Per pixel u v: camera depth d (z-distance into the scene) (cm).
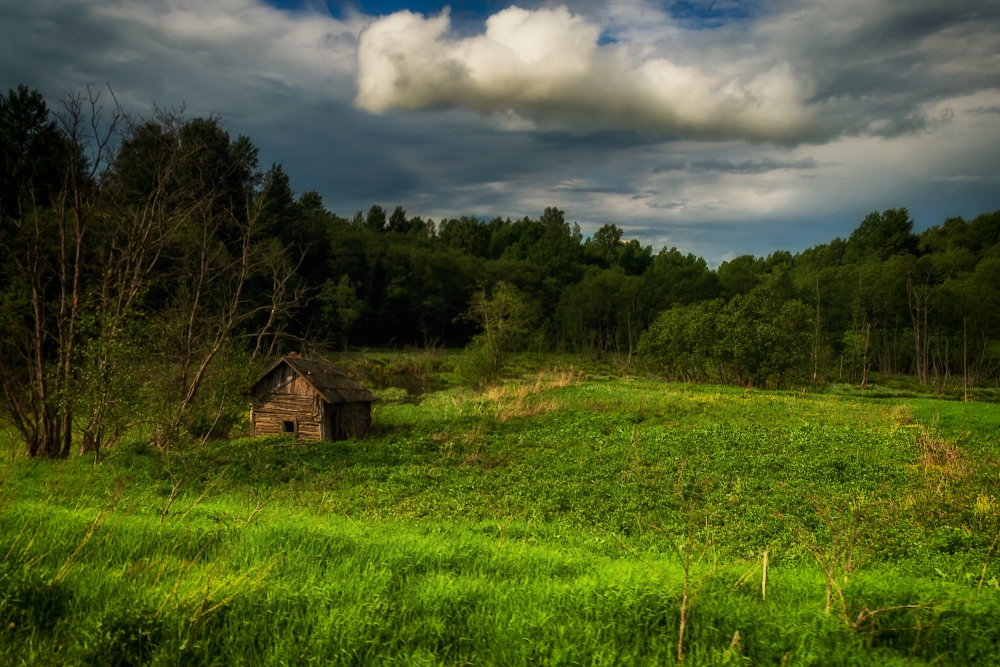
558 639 627
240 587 680
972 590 877
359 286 9312
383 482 2067
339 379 3167
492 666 580
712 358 5394
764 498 1764
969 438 2547
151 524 1017
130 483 1820
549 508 1734
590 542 1350
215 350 2878
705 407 3497
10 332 2752
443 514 1664
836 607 742
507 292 5306
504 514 1670
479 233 16600
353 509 1703
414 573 857
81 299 2612
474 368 4984
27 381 2989
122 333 2328
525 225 17662
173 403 2598
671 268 13125
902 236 11406
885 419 3022
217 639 587
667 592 731
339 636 600
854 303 8481
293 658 571
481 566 930
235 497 1766
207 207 3178
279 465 2295
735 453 2338
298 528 1084
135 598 629
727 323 5384
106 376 2209
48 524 914
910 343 8756
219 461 2314
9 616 572
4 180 3922
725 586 823
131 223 2898
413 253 10669
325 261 8862
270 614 642
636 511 1703
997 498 1686
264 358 3409
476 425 3091
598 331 11556
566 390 4356
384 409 3950
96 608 621
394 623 642
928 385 7262
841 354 8106
